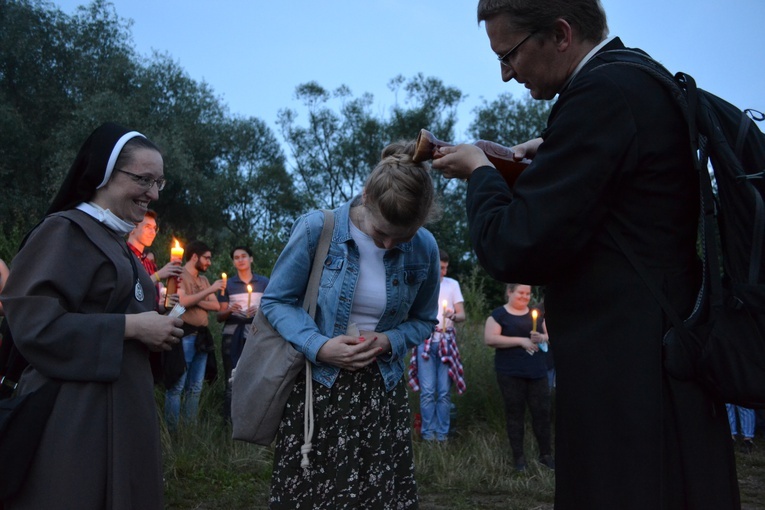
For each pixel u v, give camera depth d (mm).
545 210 1434
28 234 2154
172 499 4363
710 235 1418
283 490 2301
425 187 2189
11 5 25219
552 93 1712
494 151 1834
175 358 5180
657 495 1386
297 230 2410
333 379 2303
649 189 1467
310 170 43969
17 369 2221
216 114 30844
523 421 5586
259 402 2301
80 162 2250
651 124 1466
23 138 24375
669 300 1456
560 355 1538
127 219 2309
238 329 6074
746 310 1374
